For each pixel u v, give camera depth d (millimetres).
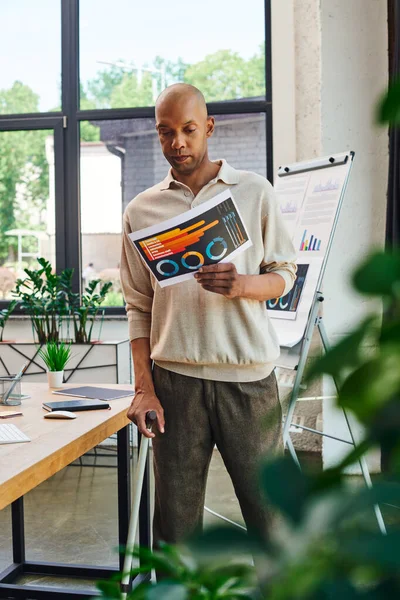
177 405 1876
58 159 5516
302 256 3592
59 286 5238
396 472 271
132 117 5461
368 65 4395
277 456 293
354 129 4414
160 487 1915
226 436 1859
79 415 2381
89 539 3537
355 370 268
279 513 273
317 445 4715
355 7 4383
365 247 4410
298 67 4883
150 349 2008
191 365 1862
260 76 5285
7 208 5566
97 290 5516
